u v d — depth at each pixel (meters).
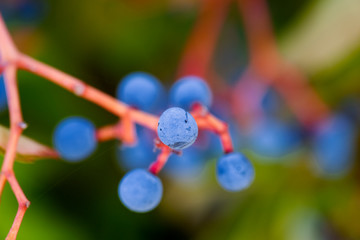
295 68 0.25
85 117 0.25
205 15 0.25
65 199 0.24
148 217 0.25
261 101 0.25
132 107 0.21
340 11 0.25
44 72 0.21
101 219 0.25
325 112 0.25
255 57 0.25
